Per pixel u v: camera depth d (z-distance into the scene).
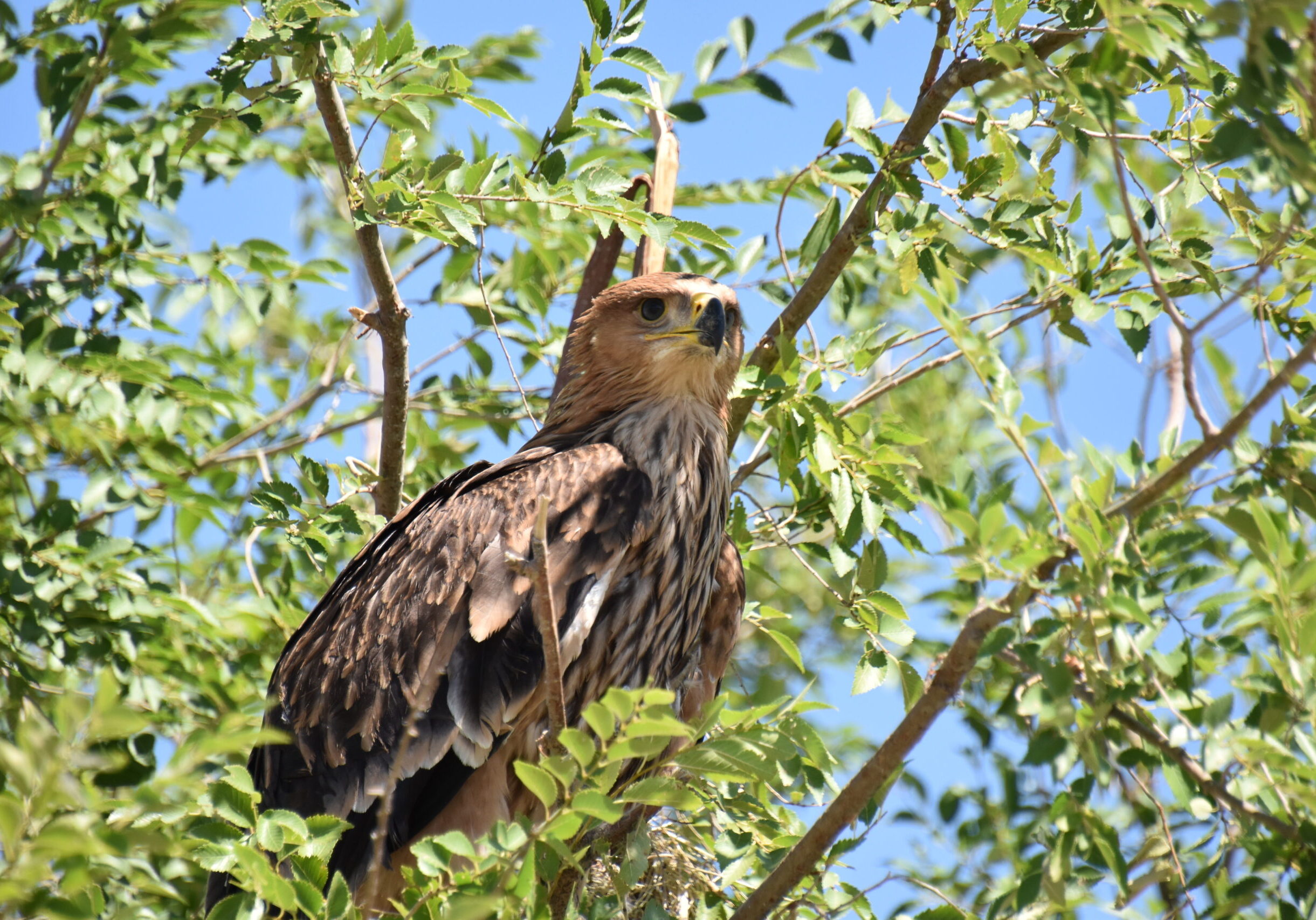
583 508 11.10
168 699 13.11
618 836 9.39
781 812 10.44
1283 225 9.88
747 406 12.72
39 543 12.13
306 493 13.66
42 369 12.20
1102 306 10.85
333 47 10.65
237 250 13.86
